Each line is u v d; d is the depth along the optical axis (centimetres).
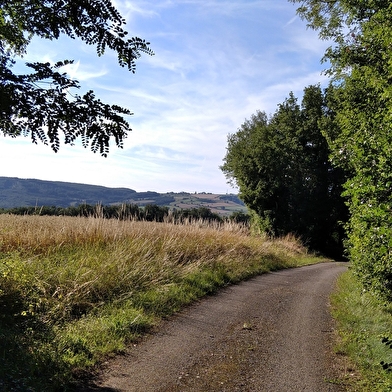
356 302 894
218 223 1636
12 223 973
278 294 977
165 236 1145
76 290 648
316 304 880
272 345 569
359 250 834
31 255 792
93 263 771
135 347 522
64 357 446
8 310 555
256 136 3422
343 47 1249
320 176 3638
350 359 525
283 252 2017
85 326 554
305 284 1188
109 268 766
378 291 796
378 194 520
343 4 1199
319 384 440
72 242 920
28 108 307
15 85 296
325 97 3603
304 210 3500
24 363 402
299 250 2541
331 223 3662
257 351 539
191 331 613
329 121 2842
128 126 339
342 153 821
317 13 1312
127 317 618
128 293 723
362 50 1169
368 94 845
